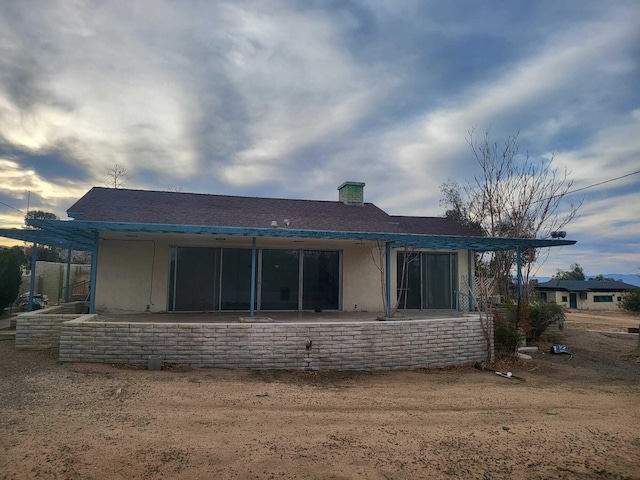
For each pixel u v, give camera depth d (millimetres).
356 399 6934
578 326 19891
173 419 5379
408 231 15305
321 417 5863
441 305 15445
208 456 4316
